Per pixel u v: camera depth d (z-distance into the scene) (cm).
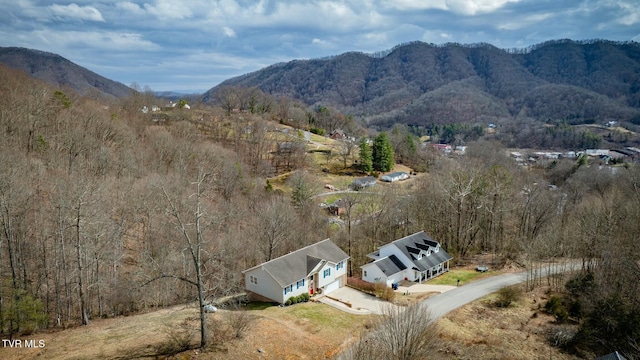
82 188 4331
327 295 5262
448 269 6438
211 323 3806
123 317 4338
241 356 3291
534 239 6481
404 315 3294
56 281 4172
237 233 6138
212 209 6328
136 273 4897
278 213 6309
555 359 3784
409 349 3064
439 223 7506
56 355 3186
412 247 6159
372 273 5781
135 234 5819
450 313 4744
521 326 4456
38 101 7525
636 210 6012
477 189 7231
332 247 5697
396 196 8406
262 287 4947
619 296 4219
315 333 3962
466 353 3788
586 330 3997
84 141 6838
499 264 6600
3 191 3981
